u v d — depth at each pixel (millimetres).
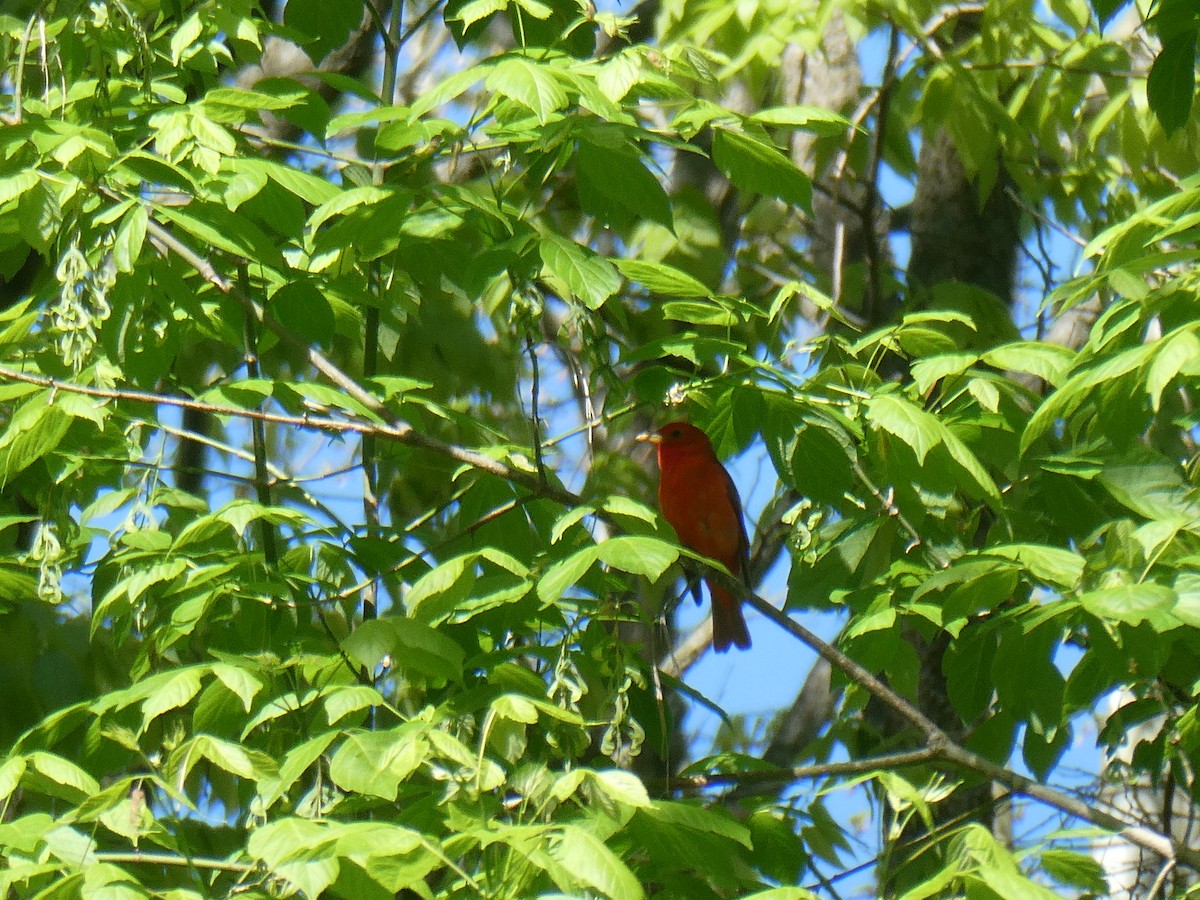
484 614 8984
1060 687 8789
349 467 9672
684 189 13820
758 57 13438
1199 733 8625
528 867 6359
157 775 7051
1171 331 7660
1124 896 11531
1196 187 8320
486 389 13602
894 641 9430
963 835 7012
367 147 13734
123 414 9328
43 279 12023
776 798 9672
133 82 9781
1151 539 7734
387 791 6820
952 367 8922
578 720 7043
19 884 6672
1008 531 9469
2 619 10664
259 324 10086
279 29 9586
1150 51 17094
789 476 9203
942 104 13891
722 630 13688
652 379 9367
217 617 9484
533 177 8617
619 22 8688
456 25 10562
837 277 14773
